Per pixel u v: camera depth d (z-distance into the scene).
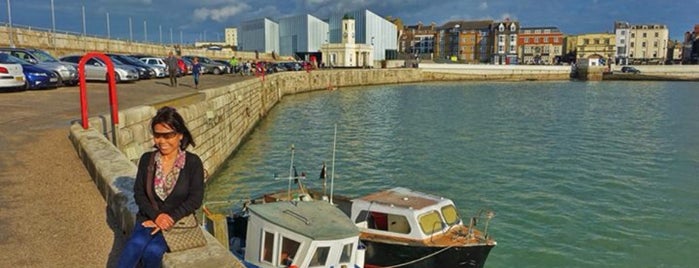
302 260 10.88
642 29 170.75
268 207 12.25
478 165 27.66
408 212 13.82
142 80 37.09
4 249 6.15
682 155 30.64
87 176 9.23
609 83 118.75
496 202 20.78
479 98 73.06
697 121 47.31
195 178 4.78
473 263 13.64
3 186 8.46
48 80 23.17
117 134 12.72
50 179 8.97
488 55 166.62
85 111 11.75
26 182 8.73
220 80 43.22
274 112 52.66
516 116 50.91
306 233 10.84
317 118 47.84
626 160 29.12
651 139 36.78
